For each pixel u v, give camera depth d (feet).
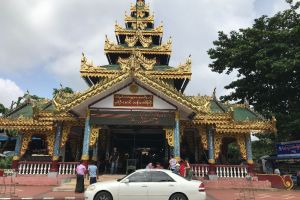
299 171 94.12
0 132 132.98
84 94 70.33
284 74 101.96
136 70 71.67
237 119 87.20
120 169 92.73
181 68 98.53
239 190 72.02
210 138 81.87
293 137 108.47
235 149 136.15
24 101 93.61
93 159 81.66
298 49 100.37
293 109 104.83
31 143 108.17
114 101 73.56
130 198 43.27
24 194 57.82
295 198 58.39
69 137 92.02
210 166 79.51
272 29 116.57
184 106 71.87
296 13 114.11
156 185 43.37
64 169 75.92
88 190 44.16
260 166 126.31
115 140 98.12
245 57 114.83
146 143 98.58
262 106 116.47
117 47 112.06
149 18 125.49
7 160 100.01
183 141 94.38
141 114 73.05
